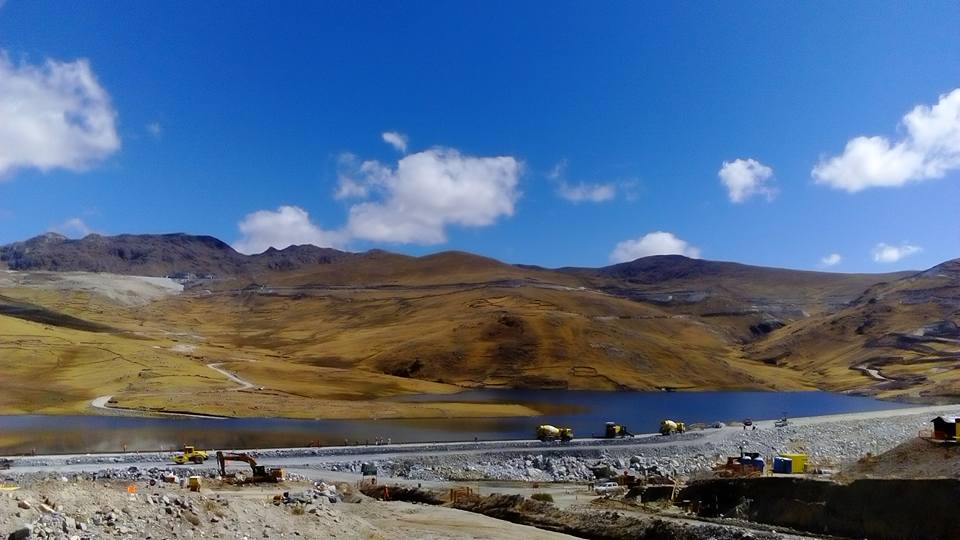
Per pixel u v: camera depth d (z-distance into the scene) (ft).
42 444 338.95
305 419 467.11
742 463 234.38
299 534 118.73
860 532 147.84
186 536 101.65
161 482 172.45
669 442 368.48
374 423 463.01
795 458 216.13
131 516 101.09
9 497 91.97
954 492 140.26
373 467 271.90
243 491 181.57
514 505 195.72
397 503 204.54
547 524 177.68
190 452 272.51
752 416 584.81
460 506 205.87
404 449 320.70
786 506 162.09
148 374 600.39
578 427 485.56
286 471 261.85
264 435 385.70
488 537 154.10
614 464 311.88
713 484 181.98
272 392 588.91
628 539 159.74
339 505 188.65
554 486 246.06
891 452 170.40
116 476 230.68
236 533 109.19
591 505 193.26
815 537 146.41
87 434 376.68
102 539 91.20
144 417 453.17
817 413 608.19
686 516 170.91
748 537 143.74
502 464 303.07
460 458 307.78
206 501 116.26
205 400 512.22
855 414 529.04
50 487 102.78
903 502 145.28
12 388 521.24
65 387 540.93
